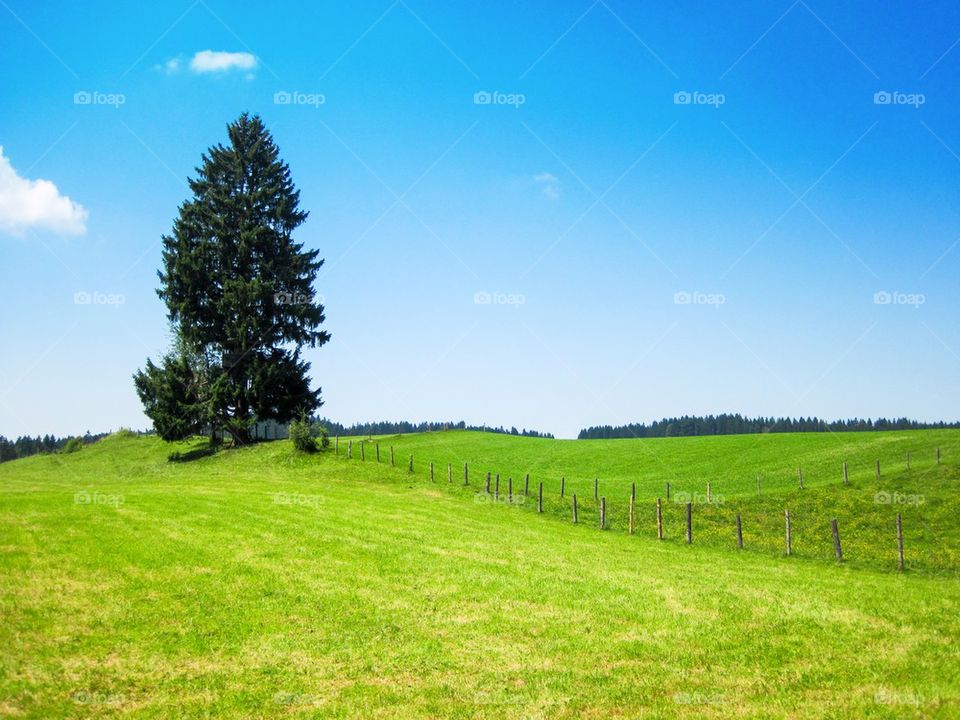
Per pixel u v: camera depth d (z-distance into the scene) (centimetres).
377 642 1727
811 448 7319
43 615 1778
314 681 1480
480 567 2559
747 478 6297
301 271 7075
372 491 4912
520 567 2598
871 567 3056
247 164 7100
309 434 6312
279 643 1692
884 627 1903
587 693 1431
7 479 6253
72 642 1619
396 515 3706
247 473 5694
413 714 1330
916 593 2350
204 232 6900
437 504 4353
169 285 6700
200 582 2150
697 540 3803
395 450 8081
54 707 1299
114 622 1769
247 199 6919
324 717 1310
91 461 7188
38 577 2098
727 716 1310
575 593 2236
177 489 4438
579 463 8025
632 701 1391
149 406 6925
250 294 6575
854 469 5928
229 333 6662
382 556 2650
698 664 1606
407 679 1504
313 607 1978
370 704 1371
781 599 2214
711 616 2000
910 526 4172
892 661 1614
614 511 4662
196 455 6700
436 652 1667
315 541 2841
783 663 1611
